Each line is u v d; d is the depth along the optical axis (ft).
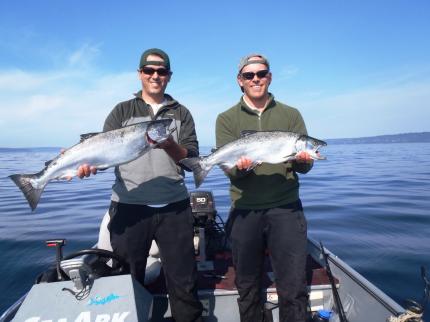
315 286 12.41
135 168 11.14
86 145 11.44
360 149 199.41
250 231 11.16
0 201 43.91
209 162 12.16
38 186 11.66
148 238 10.96
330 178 60.59
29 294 8.23
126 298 8.29
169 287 10.94
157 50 11.44
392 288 16.29
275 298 12.21
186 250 10.93
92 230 27.48
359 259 19.81
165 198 10.93
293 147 11.62
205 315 11.86
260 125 12.22
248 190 11.37
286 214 11.09
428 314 13.57
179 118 12.02
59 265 9.08
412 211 31.32
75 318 7.83
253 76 11.60
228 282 12.63
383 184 50.70
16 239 25.02
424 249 21.13
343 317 10.84
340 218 29.60
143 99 12.08
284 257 10.80
